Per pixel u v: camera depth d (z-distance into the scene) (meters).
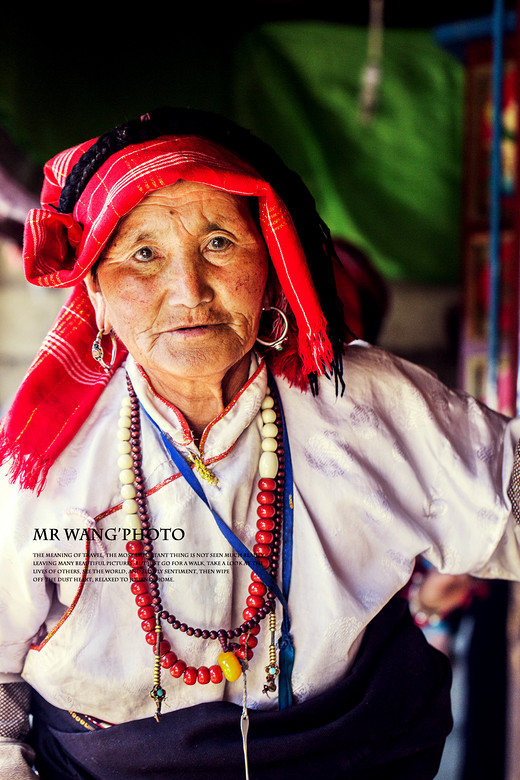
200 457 1.17
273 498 1.20
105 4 3.19
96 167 1.11
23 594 1.15
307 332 1.16
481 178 3.04
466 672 2.69
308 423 1.24
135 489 1.16
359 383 1.27
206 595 1.15
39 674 1.18
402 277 3.92
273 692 1.19
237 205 1.09
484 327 3.04
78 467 1.17
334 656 1.19
